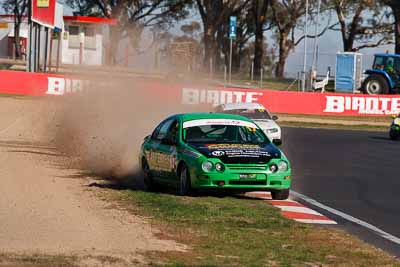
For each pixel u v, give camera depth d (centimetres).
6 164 5178
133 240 2852
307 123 10756
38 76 11781
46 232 2942
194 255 2634
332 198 4206
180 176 4028
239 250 2755
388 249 2938
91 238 2856
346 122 11269
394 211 3809
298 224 3322
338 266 2570
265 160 3884
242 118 4266
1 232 2906
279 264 2566
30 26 13262
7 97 11369
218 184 3819
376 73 12962
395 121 8744
